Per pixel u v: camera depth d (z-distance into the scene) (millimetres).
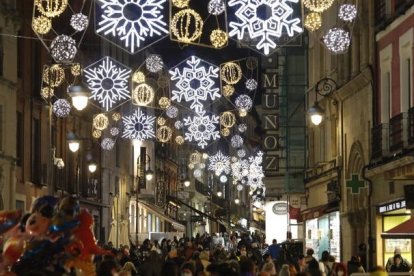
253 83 39656
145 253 36125
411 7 28656
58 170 49688
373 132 31094
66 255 15336
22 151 43062
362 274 19031
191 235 100250
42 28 23172
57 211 15125
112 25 19375
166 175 88125
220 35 22625
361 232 35688
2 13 39281
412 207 25969
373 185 33188
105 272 15672
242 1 19734
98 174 60406
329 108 42281
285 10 19797
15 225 15547
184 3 20516
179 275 18125
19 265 14914
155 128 73375
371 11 33469
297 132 54375
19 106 42750
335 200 39625
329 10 41719
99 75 36125
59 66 38156
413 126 27156
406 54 29594
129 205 69812
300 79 54312
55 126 49438
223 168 80688
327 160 42969
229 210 116250
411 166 26625
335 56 40625
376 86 33031
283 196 55750
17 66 42219
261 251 50188
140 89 32250
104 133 61438
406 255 31609
